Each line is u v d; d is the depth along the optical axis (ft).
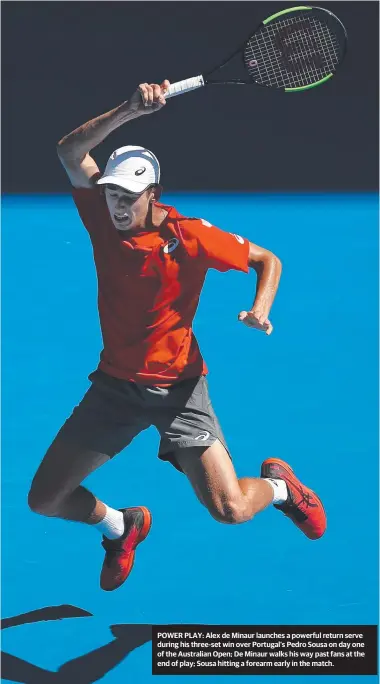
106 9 107.65
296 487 44.06
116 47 107.76
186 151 104.27
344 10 106.52
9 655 40.11
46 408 59.62
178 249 37.78
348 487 51.39
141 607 43.16
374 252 85.71
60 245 88.02
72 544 47.75
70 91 106.63
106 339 39.50
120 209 37.40
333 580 44.78
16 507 50.37
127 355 39.04
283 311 74.23
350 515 49.34
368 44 106.42
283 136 105.09
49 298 77.00
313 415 58.65
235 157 104.17
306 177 103.50
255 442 55.31
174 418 39.34
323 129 105.19
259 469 52.26
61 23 107.34
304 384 62.69
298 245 86.74
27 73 106.42
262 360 66.08
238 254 38.45
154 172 38.01
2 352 67.46
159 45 107.86
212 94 105.81
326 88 105.91
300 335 70.13
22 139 104.94
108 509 42.60
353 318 73.15
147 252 37.76
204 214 93.61
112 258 38.42
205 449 39.11
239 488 39.52
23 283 79.71
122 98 106.93
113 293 38.65
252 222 91.81
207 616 42.39
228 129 104.94
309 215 94.02
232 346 68.18
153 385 38.99
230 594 43.91
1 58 106.22
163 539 47.78
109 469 53.52
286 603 43.27
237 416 58.34
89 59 107.34
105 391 39.91
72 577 45.19
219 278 81.41
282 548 47.24
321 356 66.85
